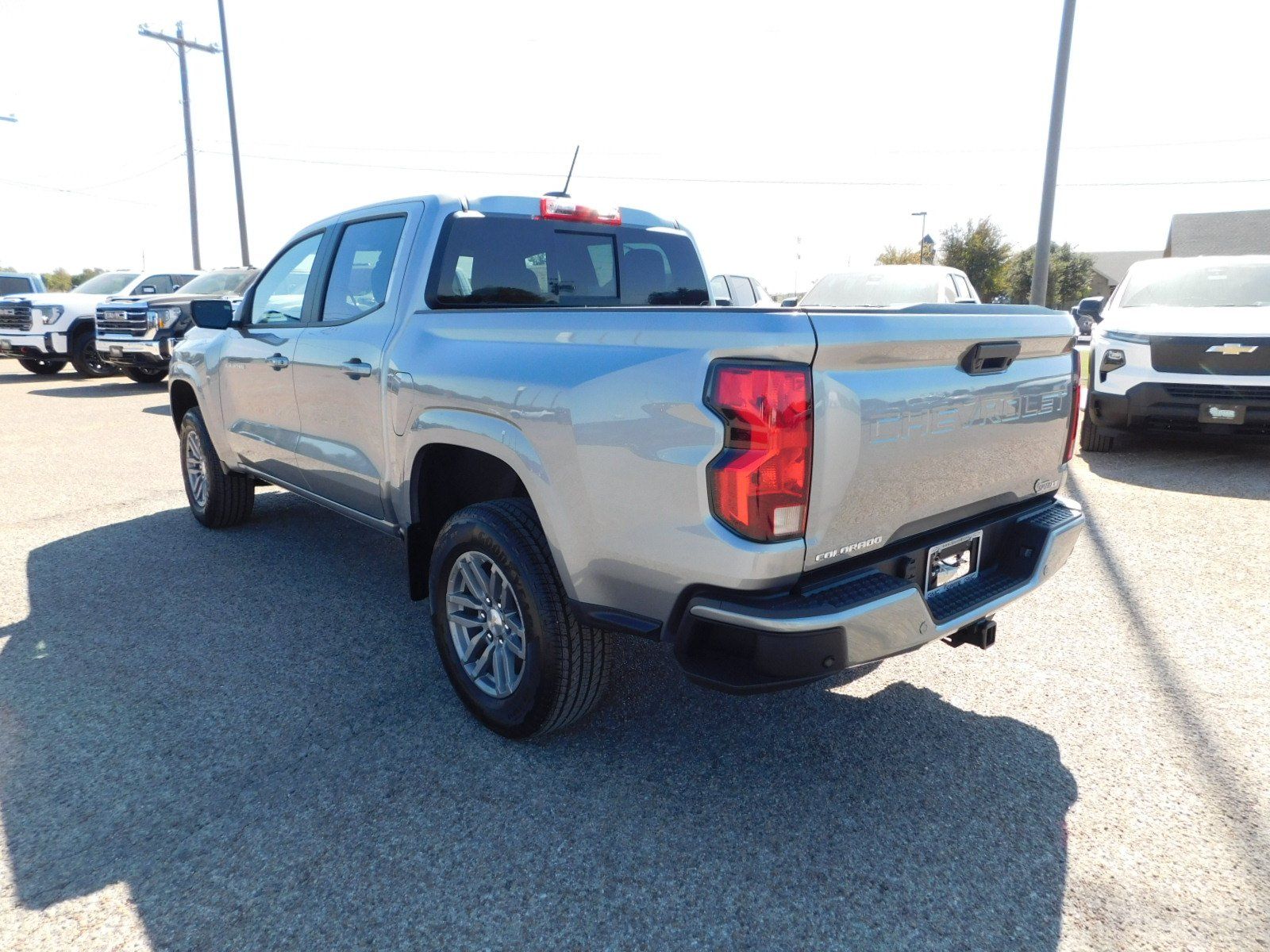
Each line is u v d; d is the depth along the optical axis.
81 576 4.66
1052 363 2.99
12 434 9.35
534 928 2.13
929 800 2.65
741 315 2.17
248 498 5.46
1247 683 3.43
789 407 2.12
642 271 4.24
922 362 2.43
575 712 2.84
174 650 3.72
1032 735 3.04
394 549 5.16
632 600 2.50
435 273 3.44
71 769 2.81
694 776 2.78
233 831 2.49
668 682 3.43
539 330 2.71
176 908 2.19
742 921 2.15
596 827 2.51
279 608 4.20
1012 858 2.38
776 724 3.11
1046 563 2.89
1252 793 2.69
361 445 3.62
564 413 2.51
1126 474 7.04
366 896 2.24
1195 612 4.16
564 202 3.83
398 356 3.29
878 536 2.43
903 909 2.19
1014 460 2.86
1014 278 49.81
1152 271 8.48
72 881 2.29
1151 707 3.24
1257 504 6.07
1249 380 6.73
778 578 2.22
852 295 11.02
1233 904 2.21
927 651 3.76
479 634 3.06
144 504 6.28
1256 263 8.13
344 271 3.93
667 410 2.25
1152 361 7.11
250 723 3.10
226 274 13.83
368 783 2.73
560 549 2.60
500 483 3.48
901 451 2.38
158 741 2.98
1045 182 14.39
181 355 5.41
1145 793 2.69
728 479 2.16
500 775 2.78
